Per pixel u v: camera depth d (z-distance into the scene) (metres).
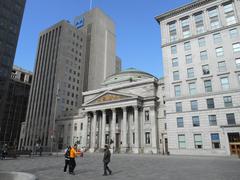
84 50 124.81
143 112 67.31
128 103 67.06
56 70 106.31
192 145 48.91
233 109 45.88
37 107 107.38
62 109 100.75
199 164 25.94
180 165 24.75
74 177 15.59
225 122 46.12
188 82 53.31
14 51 79.38
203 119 48.91
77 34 122.88
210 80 50.47
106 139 73.06
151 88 68.12
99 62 128.25
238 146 43.47
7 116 116.06
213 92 49.16
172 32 60.28
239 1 51.34
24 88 129.12
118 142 70.50
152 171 19.08
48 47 117.94
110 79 91.38
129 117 69.62
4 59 75.31
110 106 71.00
